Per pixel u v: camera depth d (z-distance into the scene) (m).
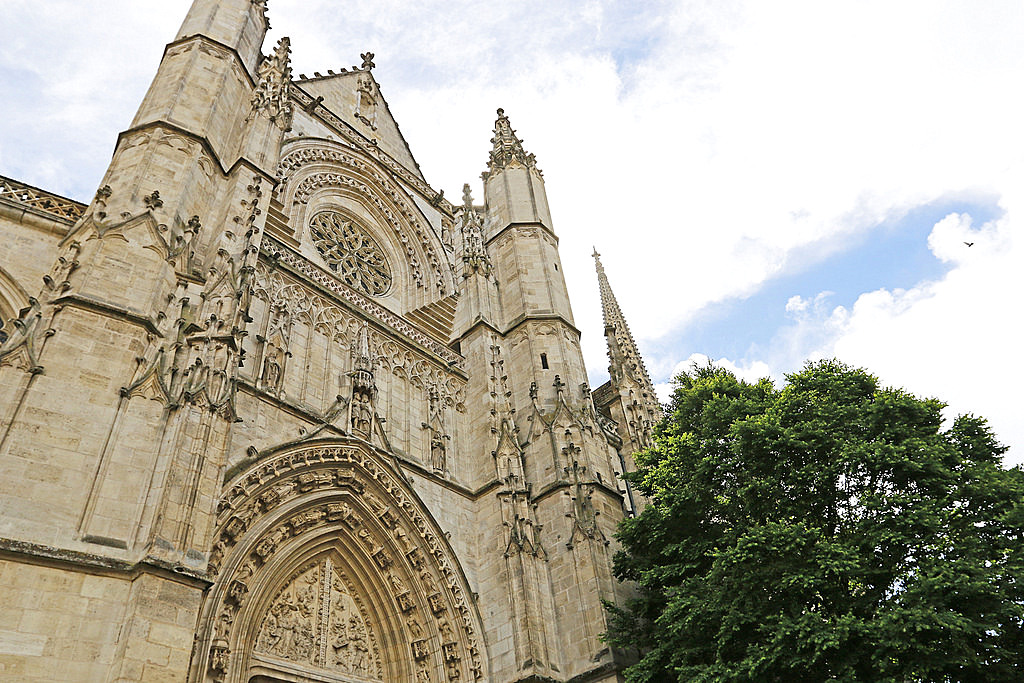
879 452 21.12
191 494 17.75
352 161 40.81
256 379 24.61
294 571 24.05
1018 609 17.38
